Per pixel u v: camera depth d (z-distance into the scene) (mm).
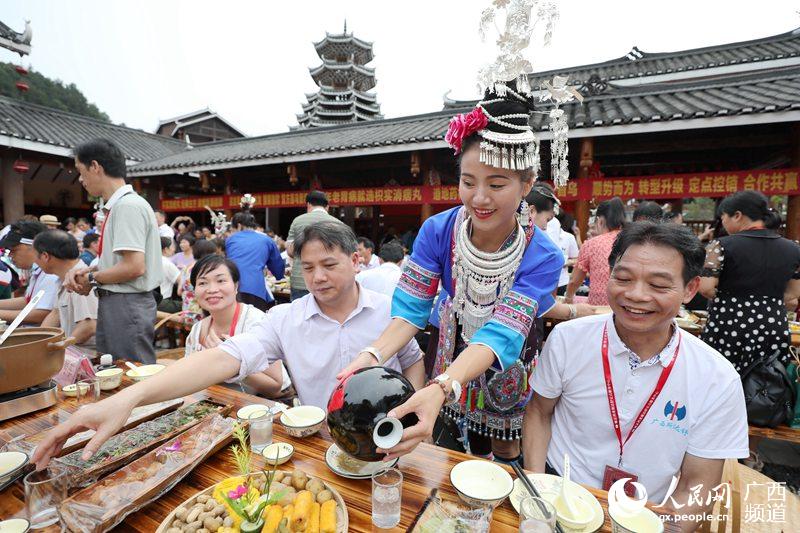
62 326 3604
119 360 2689
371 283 3570
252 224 5559
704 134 6668
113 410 1305
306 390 2111
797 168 5426
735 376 1453
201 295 2545
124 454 1449
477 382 2123
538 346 2207
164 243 6707
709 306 3162
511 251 1719
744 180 5703
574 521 1191
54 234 3396
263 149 11469
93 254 5230
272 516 1133
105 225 3004
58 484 1252
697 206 19500
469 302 1876
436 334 2273
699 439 1475
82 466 1404
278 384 2514
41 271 3938
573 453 1697
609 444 1605
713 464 1460
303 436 1647
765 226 2936
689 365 1487
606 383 1592
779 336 2877
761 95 5988
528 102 1487
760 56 10375
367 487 1357
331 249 1894
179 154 14031
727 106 5645
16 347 1735
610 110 6703
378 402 1235
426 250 1920
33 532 1182
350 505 1273
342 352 2059
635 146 7043
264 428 1546
